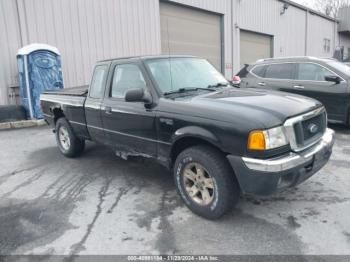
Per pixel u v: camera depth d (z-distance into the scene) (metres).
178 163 3.55
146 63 4.10
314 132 3.38
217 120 3.15
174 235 3.13
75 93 5.42
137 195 4.10
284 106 3.27
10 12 8.66
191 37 13.94
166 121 3.61
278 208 3.59
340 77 6.81
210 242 3.00
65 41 9.78
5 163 5.60
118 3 11.02
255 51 18.09
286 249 2.84
